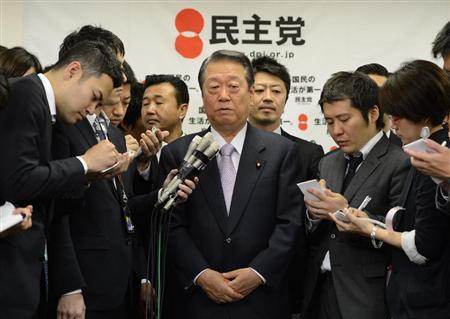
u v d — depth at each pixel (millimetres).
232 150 2973
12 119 2326
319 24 4359
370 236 2656
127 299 3068
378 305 2799
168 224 2809
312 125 4387
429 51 4340
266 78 3809
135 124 4027
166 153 3043
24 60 3184
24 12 4312
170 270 2994
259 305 2846
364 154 2969
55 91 2477
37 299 2396
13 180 2285
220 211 2893
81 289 2713
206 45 4359
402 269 2586
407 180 2658
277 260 2824
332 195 2787
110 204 2824
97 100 2531
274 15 4348
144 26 4355
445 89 2482
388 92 2541
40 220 2463
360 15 4352
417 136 2537
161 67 4363
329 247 2926
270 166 2939
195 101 4367
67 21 4324
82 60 2500
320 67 4363
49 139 2430
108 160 2469
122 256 2840
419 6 4340
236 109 2922
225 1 4348
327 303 2918
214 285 2785
